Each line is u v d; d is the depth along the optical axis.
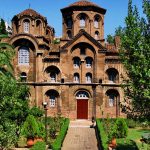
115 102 63.81
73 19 68.75
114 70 64.12
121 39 28.48
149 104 26.52
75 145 45.69
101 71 64.00
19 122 42.09
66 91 63.75
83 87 63.91
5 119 27.00
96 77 63.94
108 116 58.84
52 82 63.75
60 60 63.97
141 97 26.97
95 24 69.50
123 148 35.88
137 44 27.69
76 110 64.19
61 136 45.09
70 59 64.38
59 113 63.38
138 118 27.95
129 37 28.00
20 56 64.50
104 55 64.00
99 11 69.44
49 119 60.12
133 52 27.75
